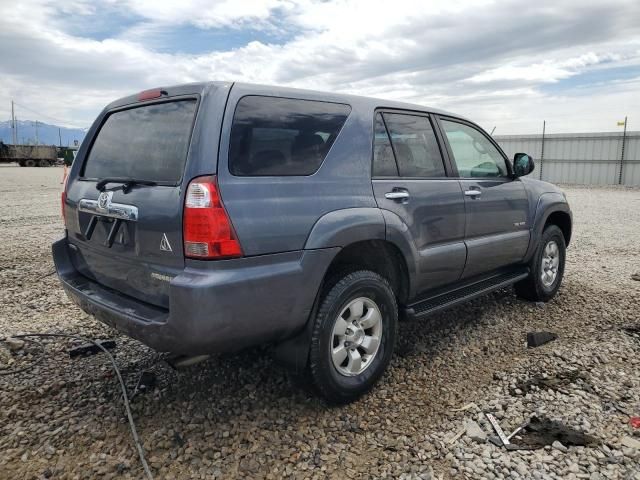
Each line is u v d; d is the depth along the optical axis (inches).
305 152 113.1
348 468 98.6
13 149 1846.7
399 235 128.3
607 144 1076.5
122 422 113.2
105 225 119.2
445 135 154.8
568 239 216.1
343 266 122.8
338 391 117.6
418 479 94.9
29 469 96.6
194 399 123.6
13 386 128.9
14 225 397.4
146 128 116.9
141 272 109.0
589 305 197.3
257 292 99.6
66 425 111.6
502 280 176.7
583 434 108.1
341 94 126.7
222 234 95.3
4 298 203.0
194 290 92.7
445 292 155.8
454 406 121.9
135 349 153.6
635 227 426.3
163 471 96.9
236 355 147.4
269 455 102.3
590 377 134.9
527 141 1198.9
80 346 152.8
